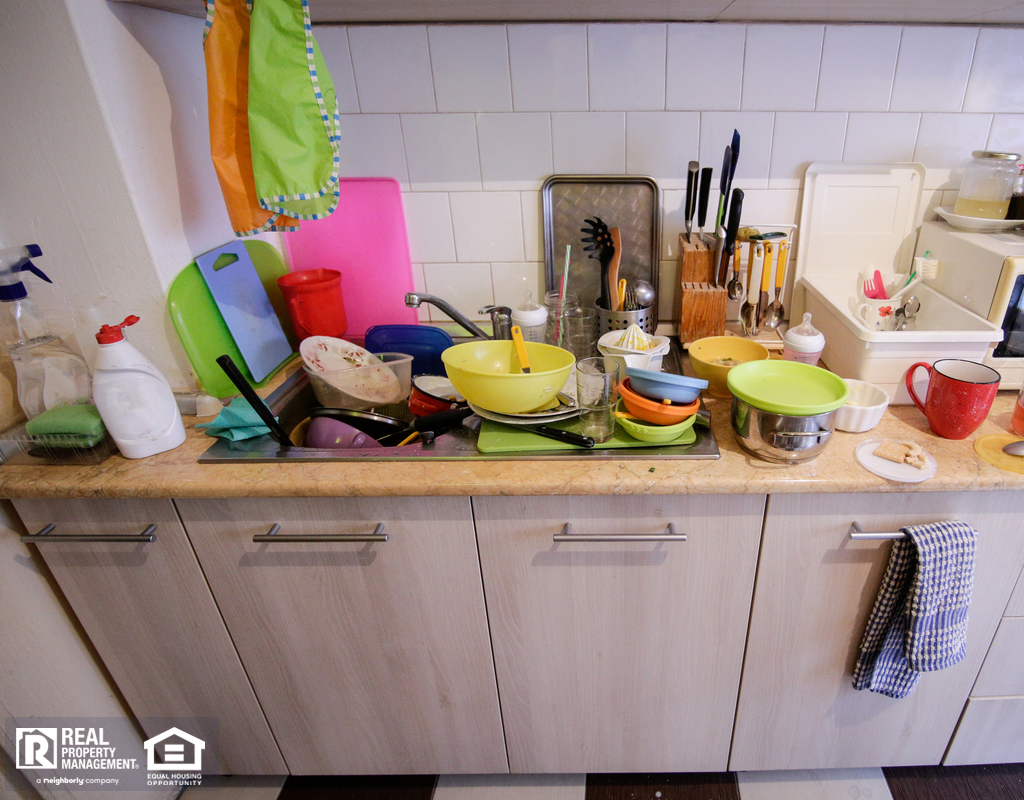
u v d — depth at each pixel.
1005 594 1.06
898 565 1.00
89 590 1.14
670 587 1.07
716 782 1.35
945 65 1.25
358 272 1.52
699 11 1.14
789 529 1.01
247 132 1.05
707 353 1.24
